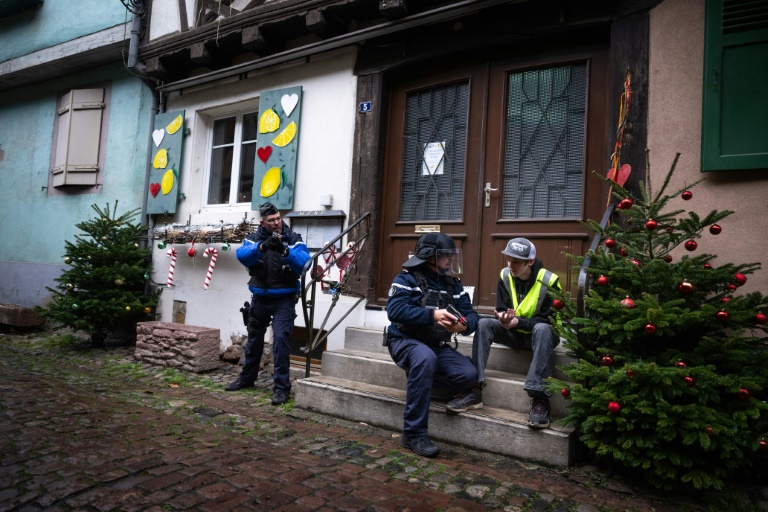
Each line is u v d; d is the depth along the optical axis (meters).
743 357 2.80
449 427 3.53
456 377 3.47
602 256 3.23
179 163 7.08
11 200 9.66
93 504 2.46
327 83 5.88
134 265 6.91
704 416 2.68
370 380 4.25
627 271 3.13
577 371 3.00
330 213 5.61
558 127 4.66
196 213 6.94
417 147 5.41
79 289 6.77
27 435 3.31
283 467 3.03
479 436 3.41
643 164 3.98
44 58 8.45
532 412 3.27
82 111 8.42
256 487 2.73
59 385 4.78
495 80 4.96
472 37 4.87
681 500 2.81
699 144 3.76
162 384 5.08
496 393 3.66
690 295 3.04
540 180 4.71
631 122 4.05
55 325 8.27
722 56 3.64
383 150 5.54
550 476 3.05
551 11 4.48
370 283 5.36
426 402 3.38
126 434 3.47
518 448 3.28
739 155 3.54
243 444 3.42
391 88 5.61
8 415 3.70
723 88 3.62
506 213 4.84
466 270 4.97
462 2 4.68
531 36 4.60
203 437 3.53
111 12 7.85
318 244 5.79
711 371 2.79
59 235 8.76
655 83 3.98
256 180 6.34
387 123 5.59
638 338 3.03
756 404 2.72
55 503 2.45
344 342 5.03
